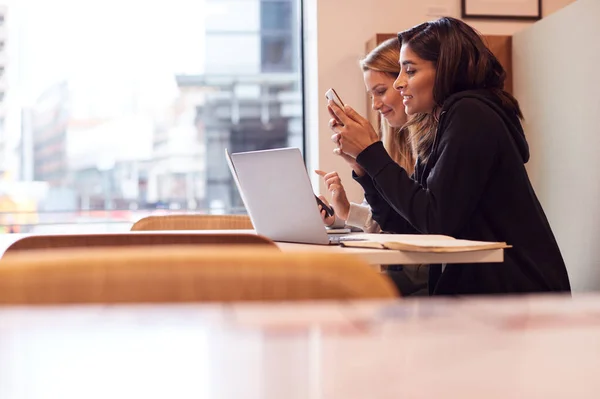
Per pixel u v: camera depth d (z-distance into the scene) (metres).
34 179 3.98
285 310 0.23
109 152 4.08
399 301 0.24
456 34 1.94
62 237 1.06
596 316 0.22
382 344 0.19
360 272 0.42
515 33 3.64
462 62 1.91
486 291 1.64
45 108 3.99
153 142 4.14
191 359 0.18
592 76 3.02
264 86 4.26
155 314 0.23
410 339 0.20
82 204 4.05
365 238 1.55
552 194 3.34
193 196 4.21
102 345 0.19
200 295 0.40
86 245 1.07
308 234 1.51
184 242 1.06
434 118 2.07
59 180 4.02
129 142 4.11
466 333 0.20
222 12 4.21
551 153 3.34
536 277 1.67
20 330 0.21
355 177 1.94
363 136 1.79
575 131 3.14
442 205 1.67
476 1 3.81
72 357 0.18
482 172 1.70
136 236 1.05
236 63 4.24
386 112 2.62
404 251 1.25
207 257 0.41
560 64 3.25
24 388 0.16
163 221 2.30
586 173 3.06
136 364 0.18
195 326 0.21
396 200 1.73
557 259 1.71
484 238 1.74
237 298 0.41
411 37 2.06
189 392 0.16
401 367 0.17
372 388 0.16
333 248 1.34
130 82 4.11
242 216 2.38
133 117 4.11
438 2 3.81
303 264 0.41
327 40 3.75
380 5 3.77
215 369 0.17
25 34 3.96
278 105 4.27
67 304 0.40
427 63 2.01
